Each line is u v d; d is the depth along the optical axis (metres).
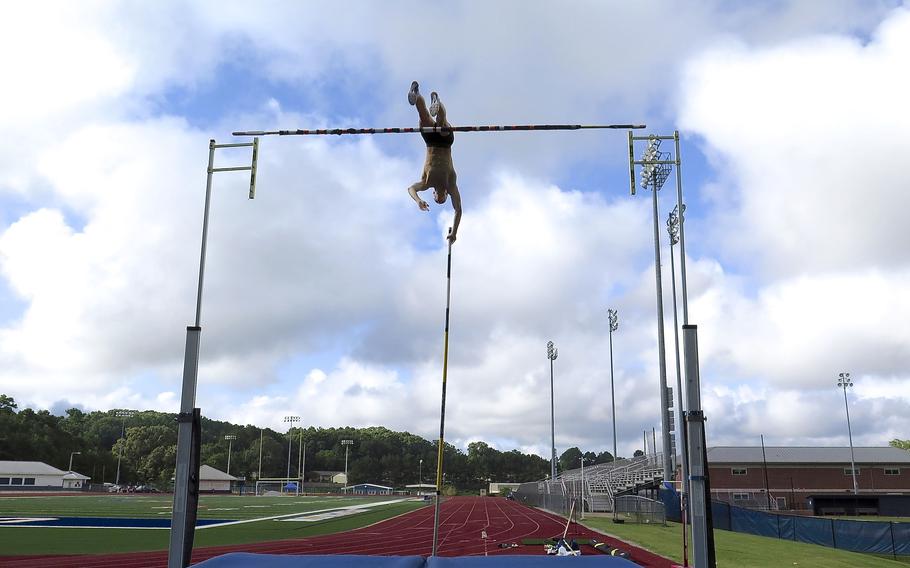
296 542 22.12
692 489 9.49
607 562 6.53
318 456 153.00
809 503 48.44
